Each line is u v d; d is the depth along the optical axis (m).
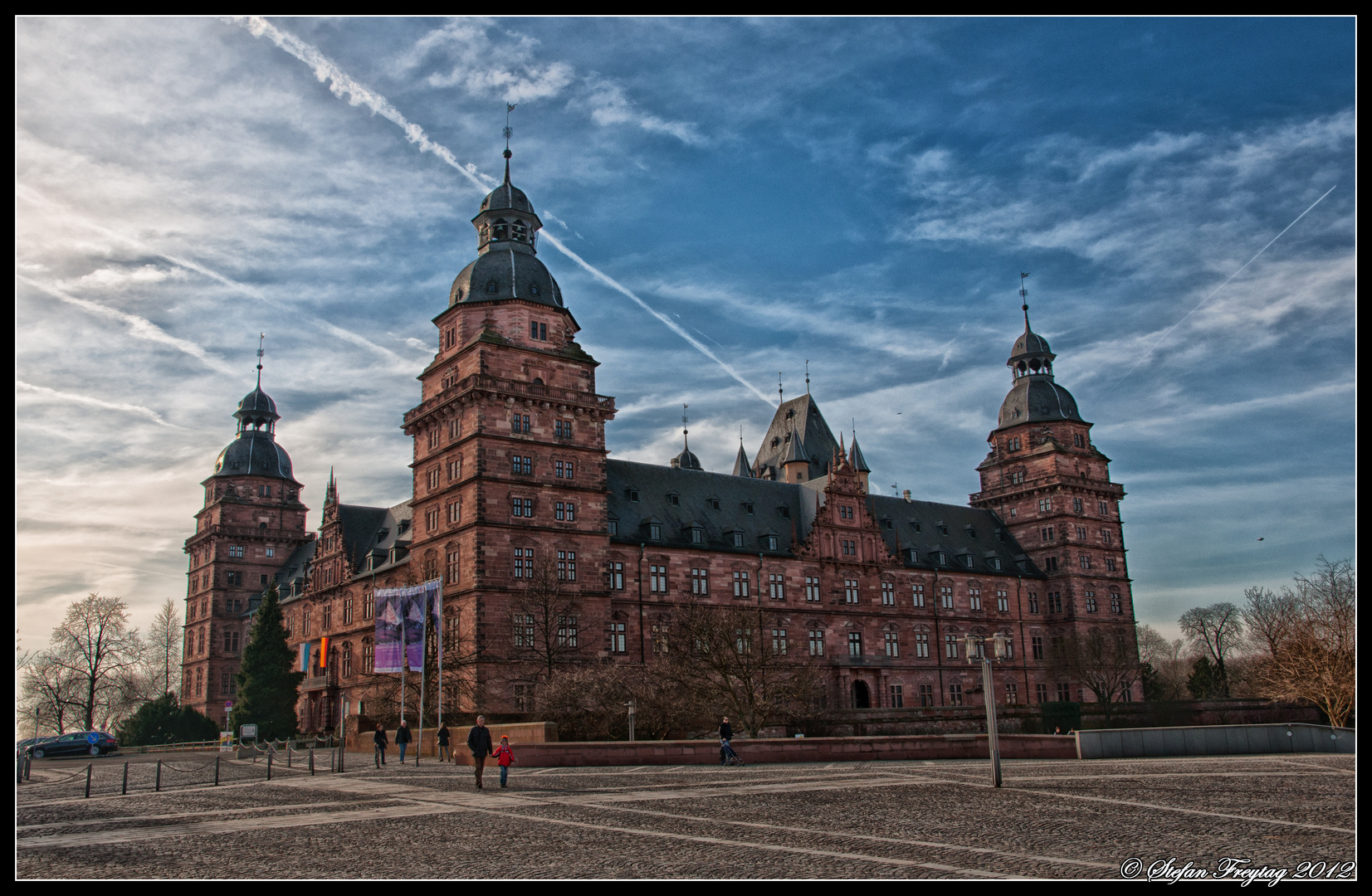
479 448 74.62
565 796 30.53
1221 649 151.75
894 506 109.56
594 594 77.56
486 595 72.69
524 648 73.38
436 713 68.25
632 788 32.44
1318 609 72.88
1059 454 114.50
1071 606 110.00
